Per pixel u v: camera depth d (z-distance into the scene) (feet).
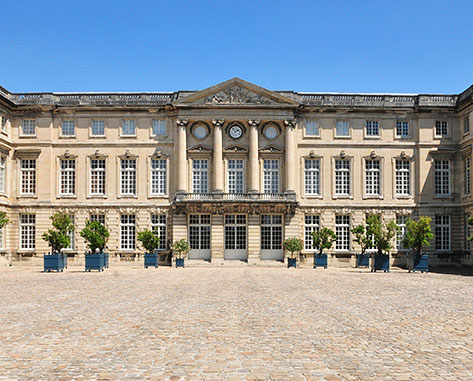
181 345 35.83
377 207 152.66
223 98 150.41
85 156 153.48
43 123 153.28
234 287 77.87
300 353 33.53
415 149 153.79
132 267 144.05
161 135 153.28
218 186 149.18
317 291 71.72
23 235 152.66
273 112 150.82
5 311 51.42
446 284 84.43
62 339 37.78
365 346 35.53
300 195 152.97
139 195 152.76
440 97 153.28
